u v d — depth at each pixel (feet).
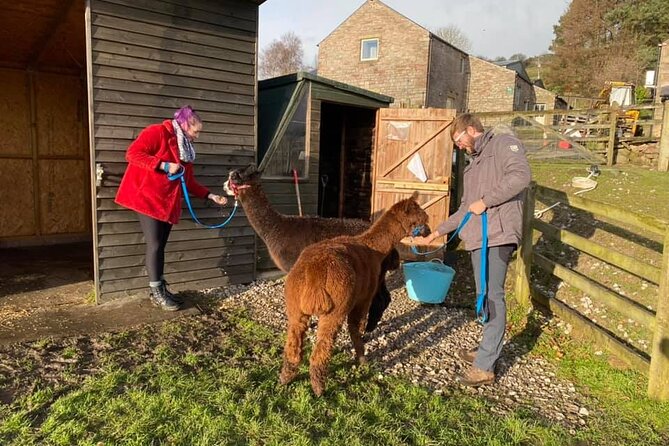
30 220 25.58
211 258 18.79
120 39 15.66
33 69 24.82
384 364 12.99
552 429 10.06
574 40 139.54
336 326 10.53
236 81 18.56
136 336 13.55
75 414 9.29
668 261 10.80
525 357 13.96
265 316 15.96
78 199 27.09
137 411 9.45
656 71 74.18
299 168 21.90
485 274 12.00
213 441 8.70
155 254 15.24
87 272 20.22
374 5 84.17
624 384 11.93
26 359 11.64
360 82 87.15
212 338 13.83
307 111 21.85
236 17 18.24
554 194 16.99
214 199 16.34
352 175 32.07
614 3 134.31
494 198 11.30
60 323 14.03
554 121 75.31
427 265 19.03
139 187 14.58
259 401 10.18
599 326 15.28
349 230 15.47
